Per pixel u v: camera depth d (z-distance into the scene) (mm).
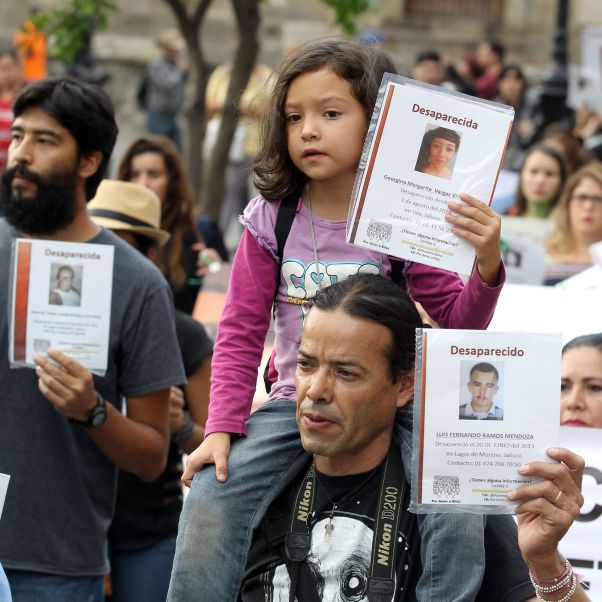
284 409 6840
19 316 8109
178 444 9719
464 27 43188
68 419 8328
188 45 17625
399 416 6602
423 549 6301
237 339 6918
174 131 32312
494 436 5977
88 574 8500
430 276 6824
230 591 6496
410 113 6391
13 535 8320
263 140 6906
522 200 16391
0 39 40688
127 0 41906
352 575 6336
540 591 6125
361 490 6477
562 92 26750
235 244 25594
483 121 6410
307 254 6840
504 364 5980
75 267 8148
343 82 6648
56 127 8383
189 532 6535
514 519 7113
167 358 8648
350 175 6812
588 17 42344
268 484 6605
